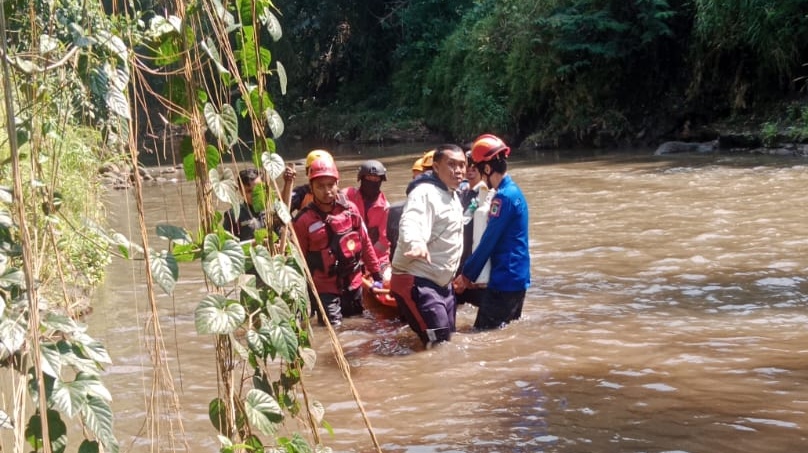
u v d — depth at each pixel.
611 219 11.14
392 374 5.46
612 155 21.25
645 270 8.11
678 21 23.59
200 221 2.45
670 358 5.49
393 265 6.12
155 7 2.58
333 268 6.84
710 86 22.75
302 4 35.00
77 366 2.09
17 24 2.35
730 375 5.11
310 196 6.99
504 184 6.44
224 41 2.45
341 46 36.41
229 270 2.32
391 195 15.10
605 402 4.75
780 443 4.08
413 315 6.07
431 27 32.25
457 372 5.44
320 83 36.84
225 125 2.43
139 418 4.57
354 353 6.01
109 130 2.51
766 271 7.77
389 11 35.25
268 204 2.61
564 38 24.53
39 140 2.36
